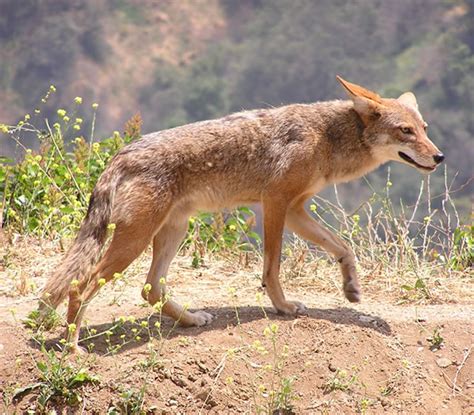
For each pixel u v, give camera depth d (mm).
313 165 18562
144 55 144500
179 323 17875
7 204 23234
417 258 22219
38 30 144500
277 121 18625
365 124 19141
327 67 133625
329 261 22281
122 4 150875
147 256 21812
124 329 17672
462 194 102250
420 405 16703
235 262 22375
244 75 138750
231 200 18625
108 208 17203
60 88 140000
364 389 16797
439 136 113250
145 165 17500
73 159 25625
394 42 133250
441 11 133250
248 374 16641
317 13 140250
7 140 49406
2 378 16031
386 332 18031
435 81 124750
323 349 17250
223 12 149000
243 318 18094
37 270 20625
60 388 15820
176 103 136625
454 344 17812
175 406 16031
